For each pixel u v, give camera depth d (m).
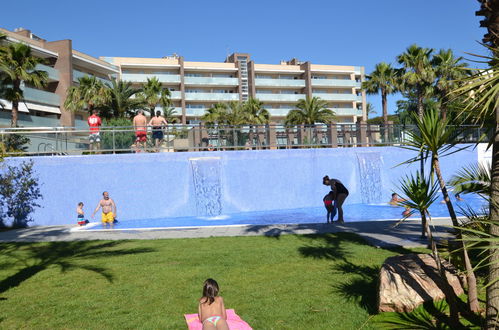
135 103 40.00
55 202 16.23
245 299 6.12
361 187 19.66
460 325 4.77
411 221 12.77
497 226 4.01
